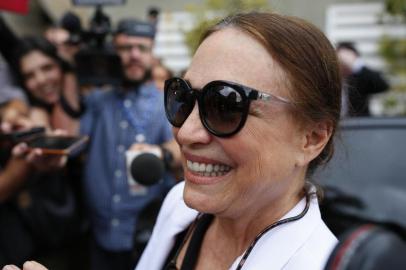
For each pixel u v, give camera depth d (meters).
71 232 2.47
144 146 2.13
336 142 1.17
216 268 1.08
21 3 2.11
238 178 0.91
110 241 2.40
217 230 1.11
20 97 2.33
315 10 7.32
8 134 1.93
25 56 2.51
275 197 0.98
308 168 1.10
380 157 2.03
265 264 0.96
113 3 2.69
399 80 6.89
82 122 2.61
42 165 1.94
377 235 0.58
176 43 7.62
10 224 2.23
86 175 2.51
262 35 0.87
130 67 2.54
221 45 0.90
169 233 1.22
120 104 2.56
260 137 0.88
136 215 2.39
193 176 0.95
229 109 0.87
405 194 1.88
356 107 1.30
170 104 1.00
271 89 0.87
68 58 2.86
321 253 0.93
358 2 7.22
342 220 1.65
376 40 7.21
